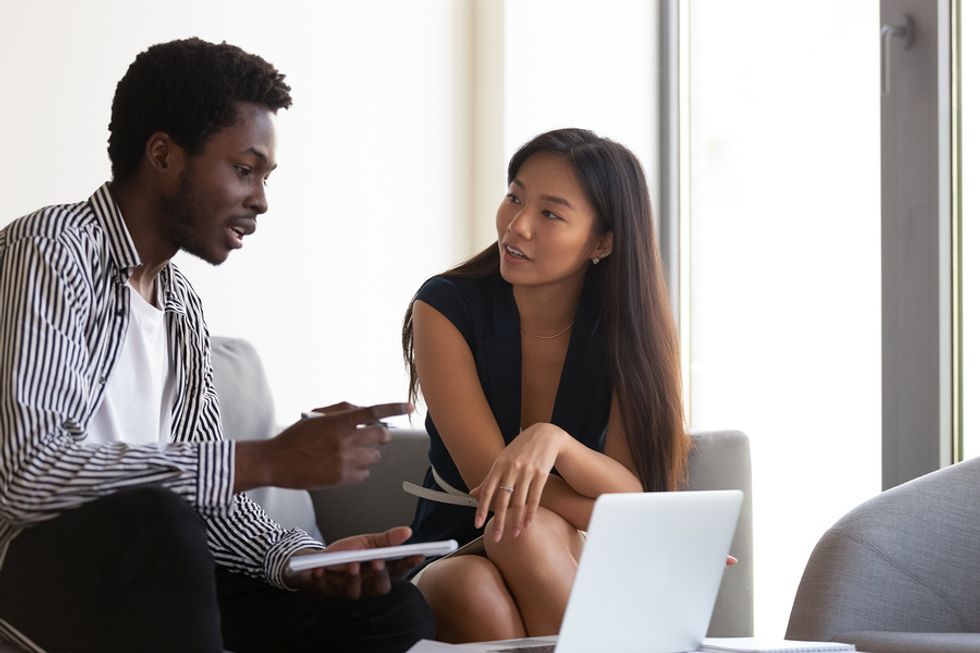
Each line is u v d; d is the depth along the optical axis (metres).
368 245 3.73
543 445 1.93
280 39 3.56
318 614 1.79
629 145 4.04
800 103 3.62
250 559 1.85
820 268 3.54
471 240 3.98
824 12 3.54
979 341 3.06
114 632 1.43
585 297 2.28
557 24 3.94
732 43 3.87
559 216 2.15
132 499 1.43
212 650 1.44
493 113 3.90
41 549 1.48
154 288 1.90
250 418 2.54
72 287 1.62
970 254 3.09
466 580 1.90
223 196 1.77
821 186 3.54
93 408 1.70
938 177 3.10
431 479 2.29
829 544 2.03
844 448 3.46
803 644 1.63
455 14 3.94
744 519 2.46
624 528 1.47
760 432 3.77
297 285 3.58
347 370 3.68
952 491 2.12
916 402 3.16
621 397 2.19
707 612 1.64
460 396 2.16
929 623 2.03
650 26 4.08
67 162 3.17
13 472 1.47
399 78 3.81
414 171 3.84
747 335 3.81
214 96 1.75
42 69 3.13
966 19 3.09
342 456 1.51
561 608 1.91
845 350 3.46
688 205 4.04
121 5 3.25
